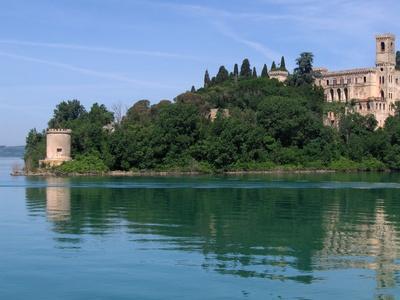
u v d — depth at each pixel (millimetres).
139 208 82250
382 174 190125
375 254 48000
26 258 46062
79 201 92625
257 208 82562
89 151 185750
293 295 36500
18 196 101438
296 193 109938
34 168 181250
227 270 42344
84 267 43250
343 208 83000
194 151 192375
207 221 67938
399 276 40750
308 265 43906
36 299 35906
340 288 37906
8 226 63000
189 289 37719
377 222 67688
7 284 38938
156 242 53156
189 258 46219
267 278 40219
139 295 36594
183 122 193750
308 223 66688
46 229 60844
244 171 195875
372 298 35938
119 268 42938
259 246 51500
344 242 53750
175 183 140125
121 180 152875
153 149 187625
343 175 182750
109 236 56406
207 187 126000
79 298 36094
